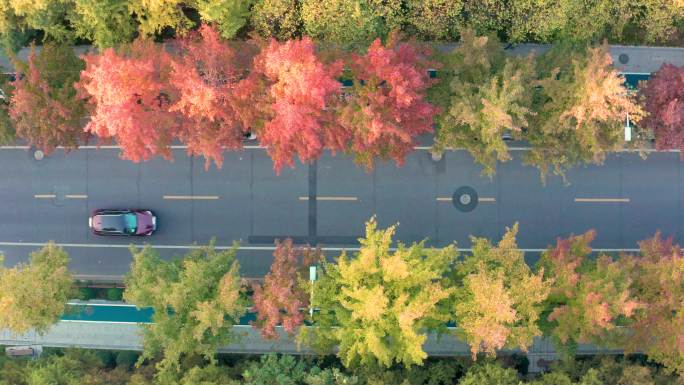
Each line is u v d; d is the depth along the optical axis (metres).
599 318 27.19
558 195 38.72
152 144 30.95
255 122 30.42
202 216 39.19
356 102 28.81
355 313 26.75
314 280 29.08
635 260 30.89
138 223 38.41
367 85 28.42
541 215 38.78
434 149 33.53
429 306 27.42
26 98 30.58
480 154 33.12
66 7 32.25
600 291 28.06
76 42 36.81
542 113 32.22
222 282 29.08
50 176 39.34
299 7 32.97
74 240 39.50
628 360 33.69
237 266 30.05
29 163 39.31
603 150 32.06
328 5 31.92
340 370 34.66
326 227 39.03
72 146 34.56
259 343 37.44
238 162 38.94
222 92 28.16
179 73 27.36
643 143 33.41
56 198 39.41
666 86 30.80
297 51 26.45
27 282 29.88
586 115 29.77
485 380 30.62
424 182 38.75
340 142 30.41
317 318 29.53
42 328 31.70
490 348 27.36
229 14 32.03
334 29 32.56
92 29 33.44
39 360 33.69
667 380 31.08
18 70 31.83
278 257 30.53
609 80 27.53
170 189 39.16
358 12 31.36
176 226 39.22
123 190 39.25
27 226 39.62
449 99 31.67
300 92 26.31
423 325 29.52
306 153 30.02
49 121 31.83
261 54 28.27
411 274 27.36
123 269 39.41
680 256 30.44
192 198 39.12
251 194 39.03
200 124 30.38
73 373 32.69
